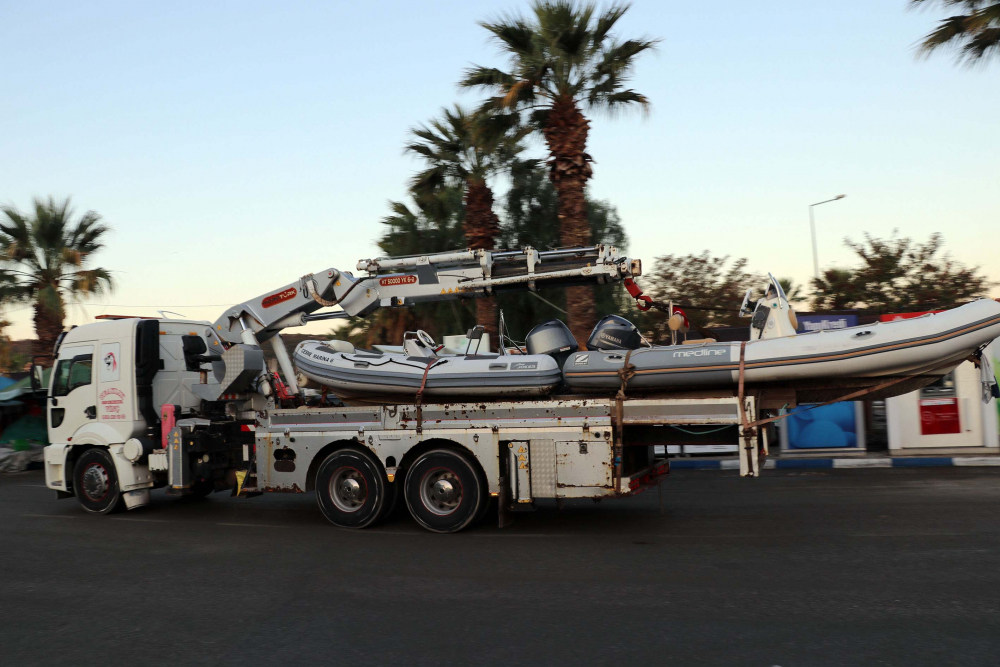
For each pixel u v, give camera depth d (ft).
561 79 58.39
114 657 15.92
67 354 35.12
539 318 77.05
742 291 99.66
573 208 58.23
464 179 75.31
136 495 33.55
